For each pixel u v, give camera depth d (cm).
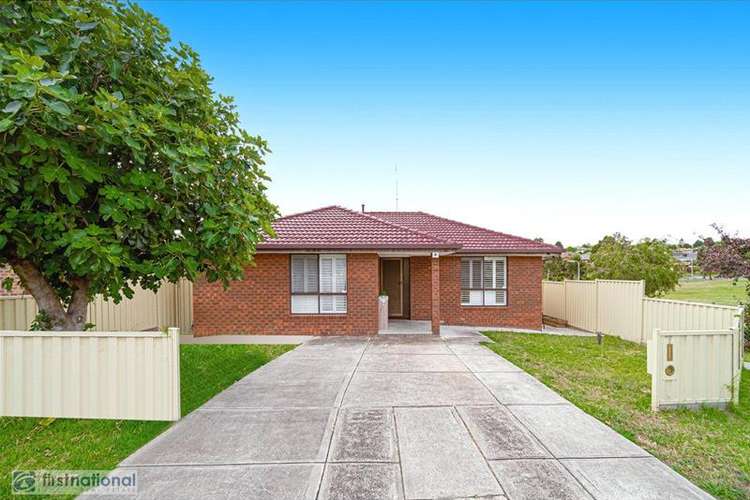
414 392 580
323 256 1137
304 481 333
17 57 392
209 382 643
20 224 486
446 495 310
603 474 342
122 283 562
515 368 727
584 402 535
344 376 673
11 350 460
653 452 387
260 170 698
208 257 635
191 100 587
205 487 324
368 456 378
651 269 1669
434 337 1083
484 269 1394
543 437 419
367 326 1127
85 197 524
